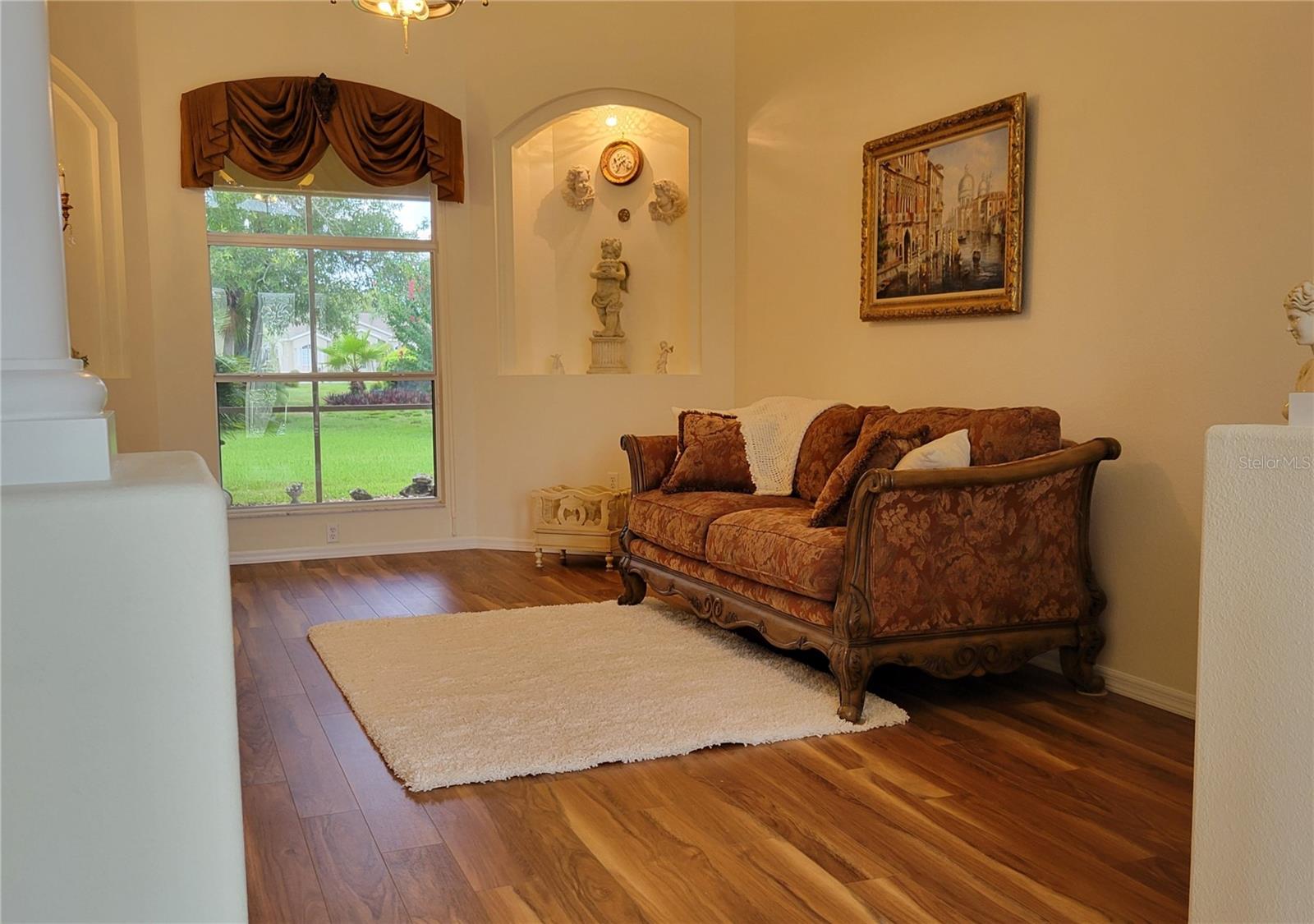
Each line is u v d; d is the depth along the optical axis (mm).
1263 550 1629
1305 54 2902
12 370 1267
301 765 2881
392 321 6129
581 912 2064
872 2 4762
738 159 6023
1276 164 2990
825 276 5219
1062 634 3449
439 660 3850
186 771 1208
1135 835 2414
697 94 6027
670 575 4328
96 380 1352
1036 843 2373
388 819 2516
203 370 5680
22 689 1147
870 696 3412
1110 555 3572
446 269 6078
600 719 3170
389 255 6090
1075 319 3705
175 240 5574
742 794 2654
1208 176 3195
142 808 1198
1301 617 1577
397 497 6227
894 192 4594
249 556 5914
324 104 5617
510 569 5695
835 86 5070
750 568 3619
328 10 5734
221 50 5570
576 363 6465
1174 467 3330
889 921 2025
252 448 5922
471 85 6000
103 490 1176
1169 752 2967
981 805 2588
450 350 6145
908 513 3168
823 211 5211
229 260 5785
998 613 3332
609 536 5672
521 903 2098
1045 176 3826
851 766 2844
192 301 5633
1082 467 3410
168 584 1187
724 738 3014
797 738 3066
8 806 1153
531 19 6008
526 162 6262
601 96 6051
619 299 6336
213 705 1212
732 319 6160
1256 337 3064
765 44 5695
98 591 1166
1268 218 3020
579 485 6180
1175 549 3334
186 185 5496
